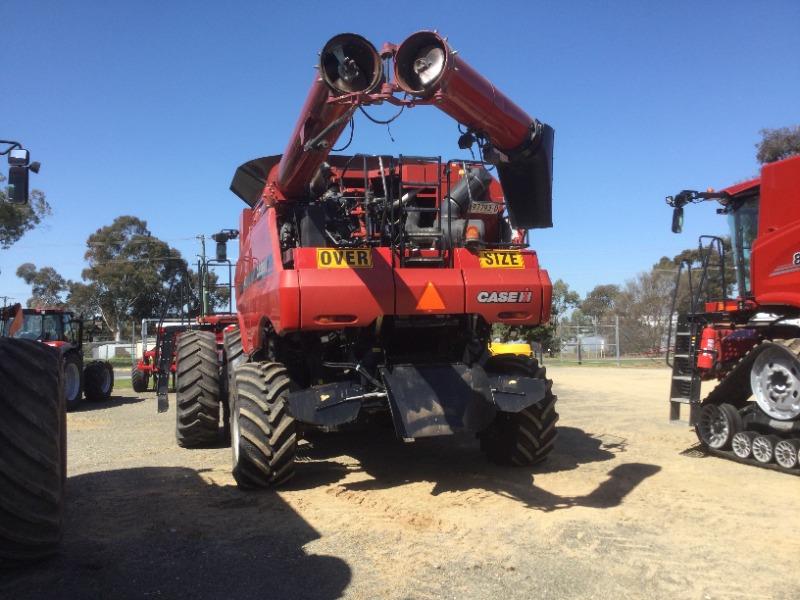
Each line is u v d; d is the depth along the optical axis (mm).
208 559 3922
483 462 6594
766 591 3445
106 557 3957
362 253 5441
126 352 46500
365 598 3379
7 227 27078
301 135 5145
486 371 5957
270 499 5238
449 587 3512
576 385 16391
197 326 11805
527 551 4023
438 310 5492
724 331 7578
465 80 4371
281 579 3619
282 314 5195
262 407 5441
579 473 6086
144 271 46719
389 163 6355
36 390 3629
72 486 5824
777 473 6156
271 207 6293
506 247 6062
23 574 3678
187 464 6875
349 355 5641
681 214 8312
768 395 6582
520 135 4996
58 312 14328
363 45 4070
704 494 5348
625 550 4035
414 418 5137
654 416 10227
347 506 5016
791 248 6609
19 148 7594
